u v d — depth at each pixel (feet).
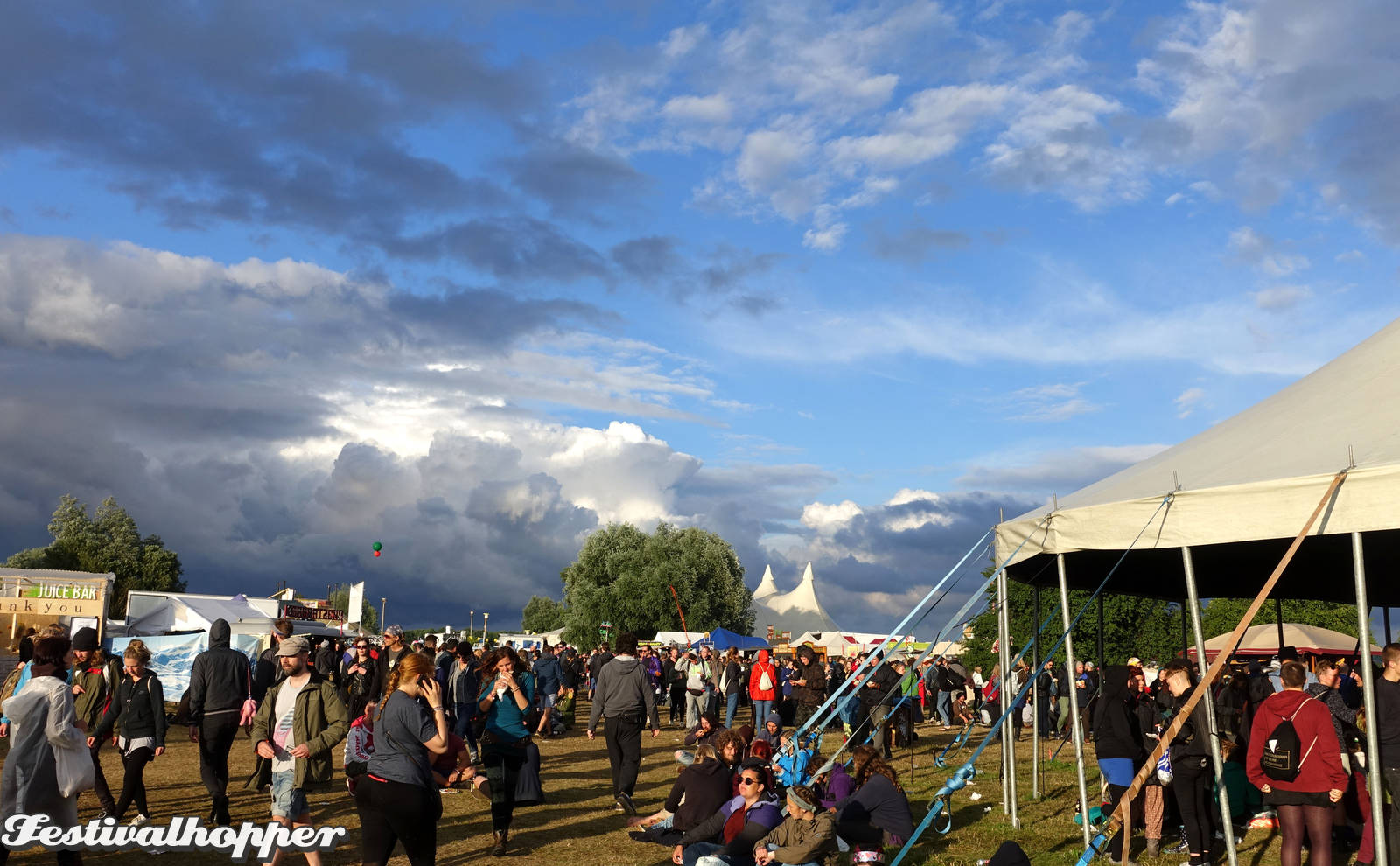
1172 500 27.32
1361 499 23.30
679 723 80.48
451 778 21.31
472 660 42.37
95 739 28.40
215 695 27.89
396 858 25.68
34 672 21.20
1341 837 29.07
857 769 27.07
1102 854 27.99
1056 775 45.91
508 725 27.37
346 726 22.33
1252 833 31.60
